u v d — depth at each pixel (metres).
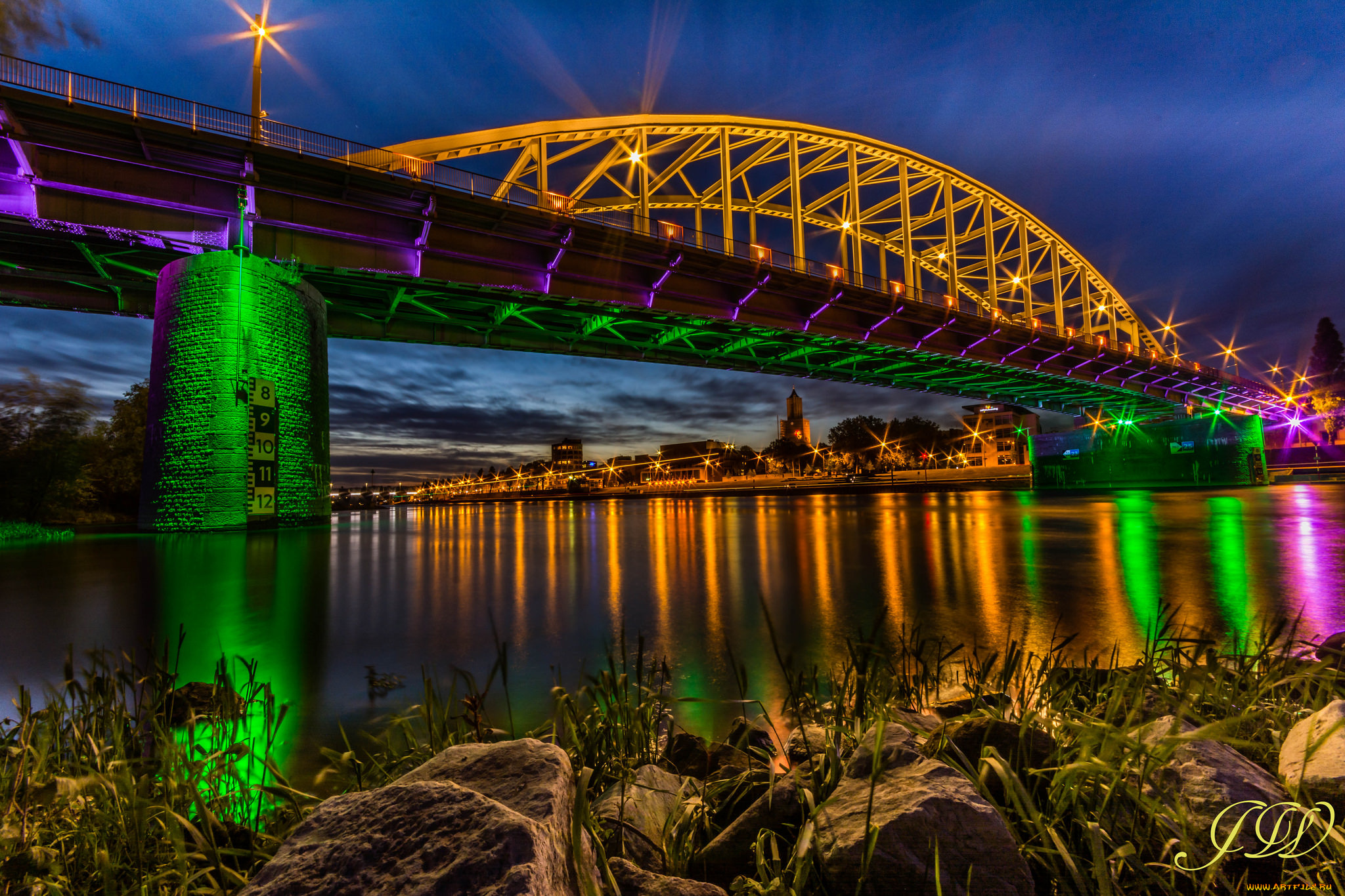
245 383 28.31
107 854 1.90
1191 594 10.48
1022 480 101.38
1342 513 31.73
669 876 2.02
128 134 24.80
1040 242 93.88
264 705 3.67
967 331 59.56
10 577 15.55
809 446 138.50
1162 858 1.74
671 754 3.44
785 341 55.00
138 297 39.62
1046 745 2.29
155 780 2.69
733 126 59.75
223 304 27.78
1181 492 73.94
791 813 2.06
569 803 1.85
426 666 7.29
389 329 47.56
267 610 11.18
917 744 2.29
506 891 1.21
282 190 28.66
